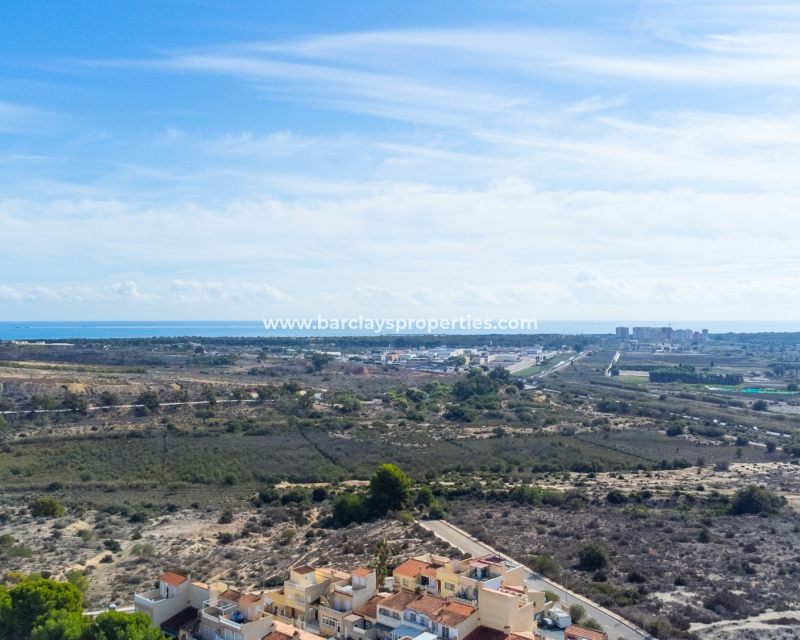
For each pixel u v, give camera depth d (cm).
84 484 14200
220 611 6344
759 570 9256
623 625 7369
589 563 9425
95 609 7569
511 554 9862
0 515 11325
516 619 6094
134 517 11775
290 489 14212
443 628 6019
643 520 11806
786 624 7444
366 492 13625
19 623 6278
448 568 7006
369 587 6931
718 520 11781
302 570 7181
